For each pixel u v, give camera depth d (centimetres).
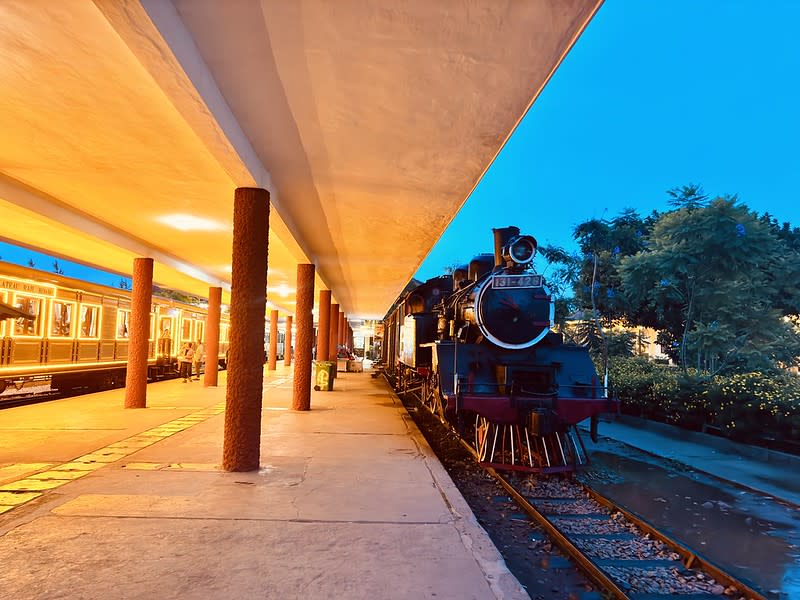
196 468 589
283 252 1044
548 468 675
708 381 1080
